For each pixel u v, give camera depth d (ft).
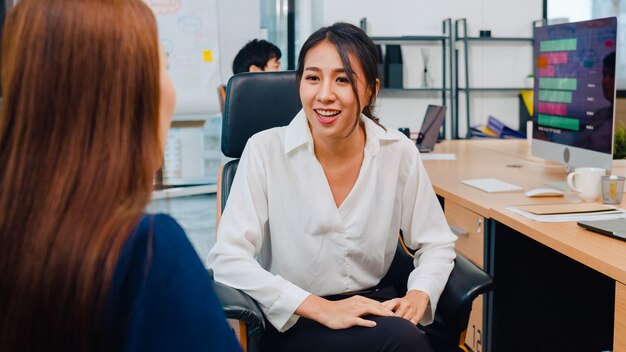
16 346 2.14
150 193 2.39
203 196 19.58
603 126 7.56
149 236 2.25
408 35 19.51
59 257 2.14
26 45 2.23
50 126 2.22
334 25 5.38
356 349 4.85
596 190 7.01
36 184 2.20
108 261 2.16
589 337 7.41
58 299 2.11
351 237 5.61
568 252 5.25
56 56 2.22
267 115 6.35
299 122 5.58
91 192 2.22
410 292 5.38
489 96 20.17
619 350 4.65
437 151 12.30
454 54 19.61
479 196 7.53
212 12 15.43
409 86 19.75
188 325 2.24
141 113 2.33
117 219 2.22
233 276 5.20
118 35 2.27
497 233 6.96
